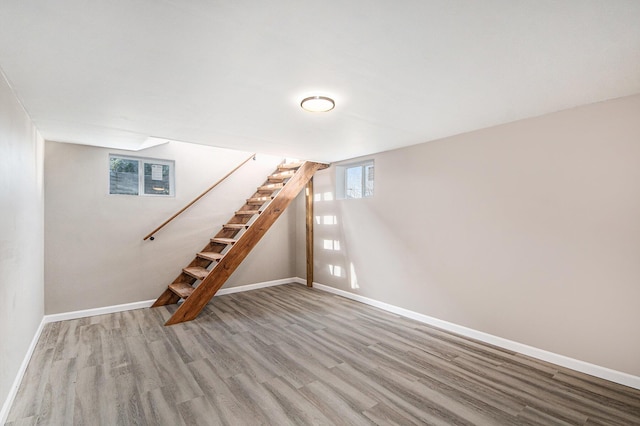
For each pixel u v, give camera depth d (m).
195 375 2.55
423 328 3.61
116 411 2.09
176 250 4.65
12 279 2.26
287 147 4.10
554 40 1.64
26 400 2.21
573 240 2.65
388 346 3.12
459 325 3.44
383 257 4.32
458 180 3.46
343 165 5.09
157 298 4.49
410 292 3.96
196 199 4.79
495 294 3.14
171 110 2.68
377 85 2.19
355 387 2.38
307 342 3.22
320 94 2.35
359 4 1.35
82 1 1.31
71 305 3.87
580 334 2.62
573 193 2.65
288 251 5.99
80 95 2.33
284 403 2.18
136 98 2.40
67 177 3.85
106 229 4.11
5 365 2.06
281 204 4.71
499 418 2.03
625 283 2.41
